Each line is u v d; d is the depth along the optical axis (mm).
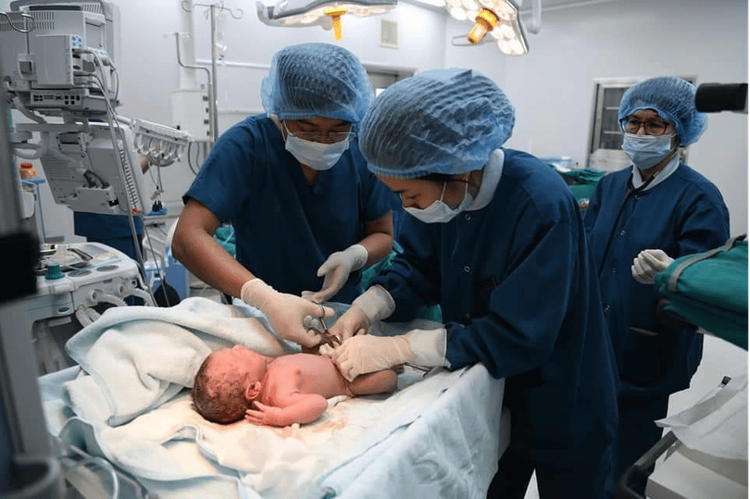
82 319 1574
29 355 352
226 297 1746
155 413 1015
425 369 1276
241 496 758
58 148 1661
